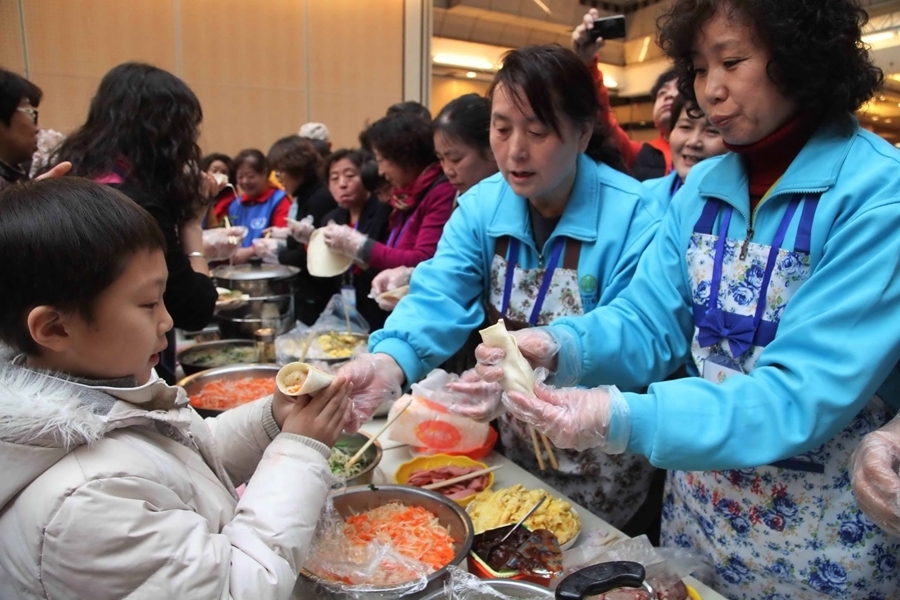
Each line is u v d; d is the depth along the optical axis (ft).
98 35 16.30
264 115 18.99
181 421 2.75
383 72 20.51
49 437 2.23
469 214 5.26
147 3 16.79
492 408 4.10
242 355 7.38
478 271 5.24
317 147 14.02
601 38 5.66
